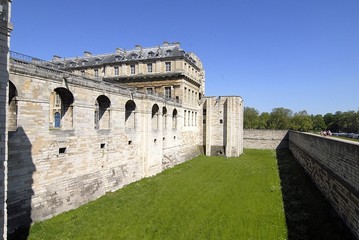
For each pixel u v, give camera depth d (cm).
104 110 2545
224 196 2311
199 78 5734
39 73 1733
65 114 2086
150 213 1892
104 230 1602
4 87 1105
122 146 2716
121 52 5122
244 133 6462
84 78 2166
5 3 1099
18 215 1595
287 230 1576
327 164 1978
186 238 1502
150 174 3234
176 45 4834
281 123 9938
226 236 1520
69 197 1994
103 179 2400
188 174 3303
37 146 1731
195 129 5344
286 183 2720
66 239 1476
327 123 10838
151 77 4653
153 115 3534
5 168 1115
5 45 1105
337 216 1620
